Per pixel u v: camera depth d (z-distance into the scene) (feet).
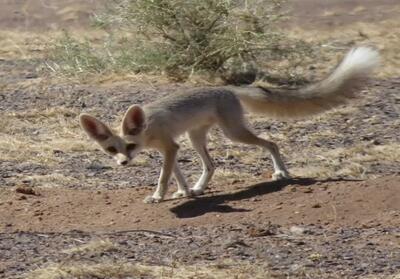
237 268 39.73
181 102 51.83
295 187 51.47
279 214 48.16
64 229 47.62
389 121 74.69
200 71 95.14
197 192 52.42
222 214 48.65
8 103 84.43
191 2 94.58
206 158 53.11
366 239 44.29
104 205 51.47
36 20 162.61
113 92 87.92
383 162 61.77
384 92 85.66
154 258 41.63
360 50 53.88
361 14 160.66
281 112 53.83
